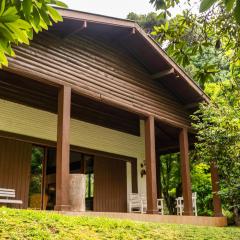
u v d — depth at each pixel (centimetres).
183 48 418
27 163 977
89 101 1151
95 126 1187
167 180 1759
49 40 823
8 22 197
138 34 957
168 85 1144
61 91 817
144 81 1069
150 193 955
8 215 523
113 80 962
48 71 797
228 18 392
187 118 1201
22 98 982
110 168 1224
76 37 895
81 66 880
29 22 224
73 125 1116
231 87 582
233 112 1003
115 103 948
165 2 396
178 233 659
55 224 533
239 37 395
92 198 1153
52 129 1045
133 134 1328
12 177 936
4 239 438
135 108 1005
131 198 1224
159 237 599
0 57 221
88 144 1151
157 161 1490
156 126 1365
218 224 1098
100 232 552
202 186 1666
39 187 998
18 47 752
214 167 1168
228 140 1044
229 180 1065
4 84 948
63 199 717
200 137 1113
